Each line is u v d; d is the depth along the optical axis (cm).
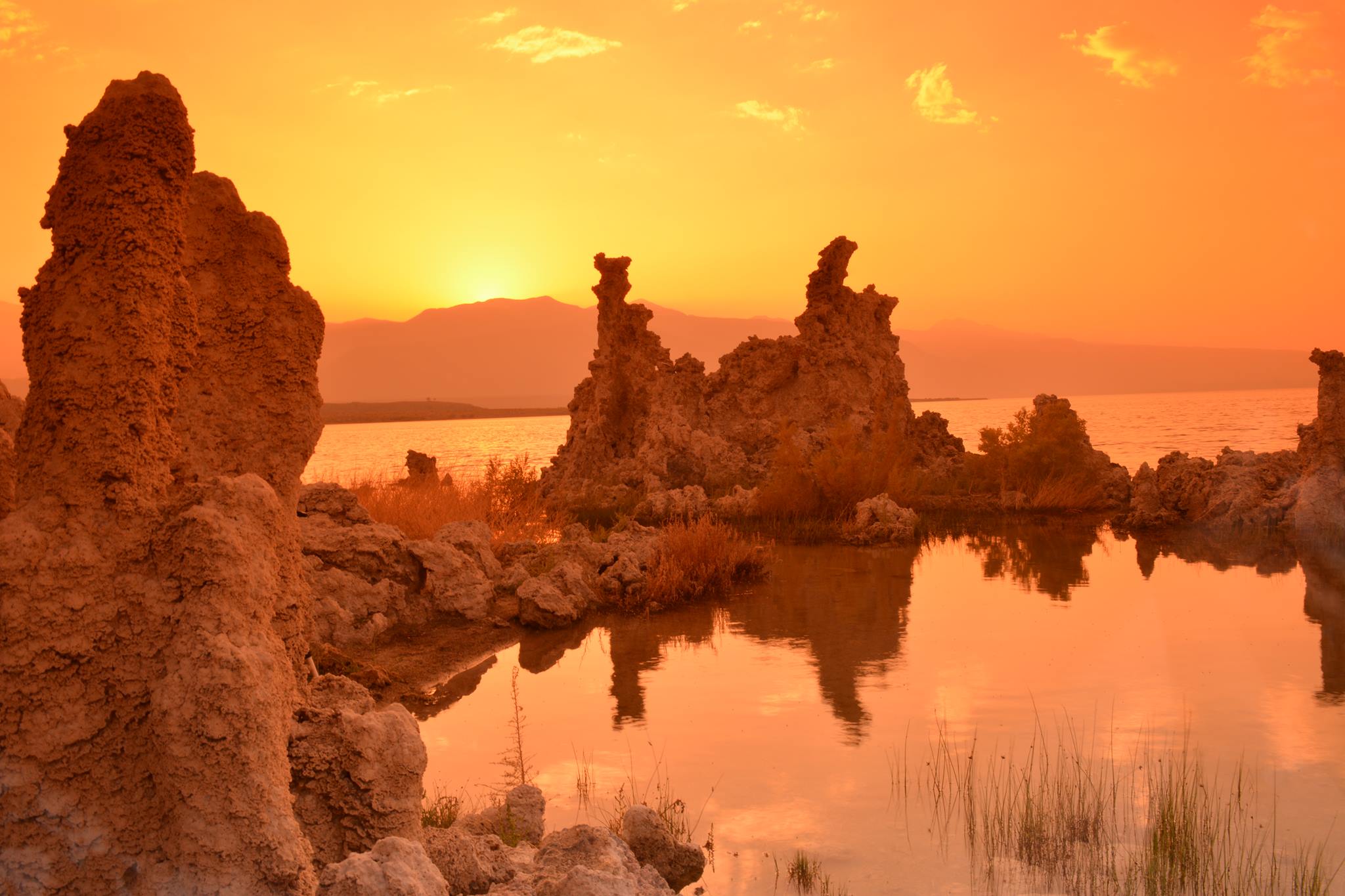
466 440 7831
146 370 401
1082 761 816
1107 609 1389
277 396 534
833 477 2406
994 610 1401
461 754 873
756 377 3269
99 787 372
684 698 1022
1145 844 664
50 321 398
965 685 1037
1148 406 13775
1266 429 6053
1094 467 2642
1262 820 699
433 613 1373
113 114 402
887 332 3503
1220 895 592
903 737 884
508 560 1719
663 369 3209
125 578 383
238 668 364
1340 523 1942
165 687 364
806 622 1362
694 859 613
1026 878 623
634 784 789
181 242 428
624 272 3206
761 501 2405
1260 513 2075
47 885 361
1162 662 1109
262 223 541
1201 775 780
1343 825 690
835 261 3269
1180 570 1683
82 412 390
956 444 3384
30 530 374
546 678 1123
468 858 502
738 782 789
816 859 655
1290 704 952
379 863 404
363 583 1316
